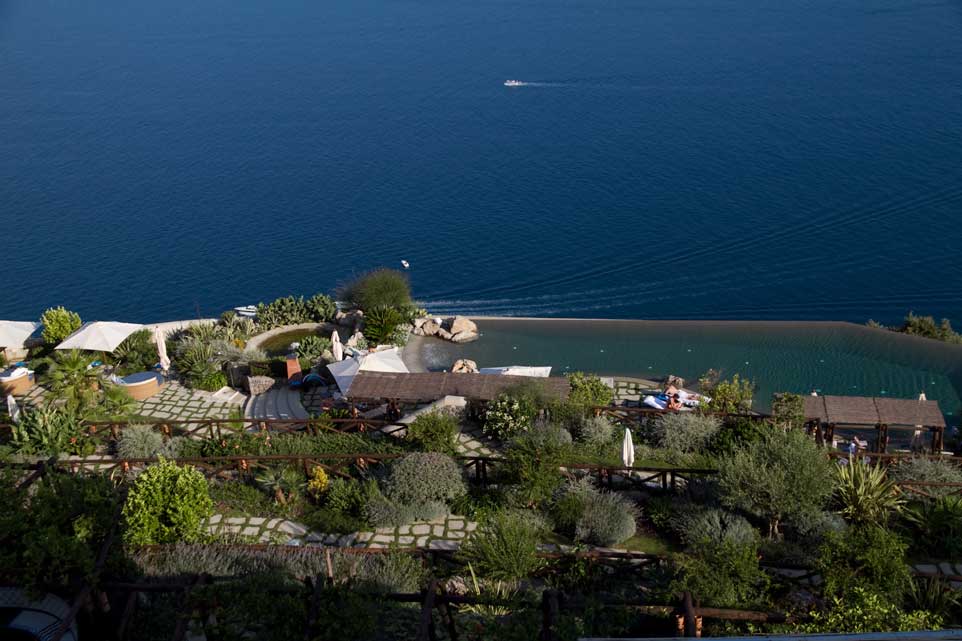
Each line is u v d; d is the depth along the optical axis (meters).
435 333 45.88
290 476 24.14
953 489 24.88
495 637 15.02
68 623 13.30
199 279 79.94
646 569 19.84
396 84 158.62
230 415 32.66
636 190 97.31
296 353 38.19
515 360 43.44
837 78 143.38
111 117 139.38
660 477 26.00
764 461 23.20
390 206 97.44
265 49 195.25
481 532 20.89
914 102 125.25
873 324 47.50
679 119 126.12
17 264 83.81
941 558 21.19
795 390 39.97
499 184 102.88
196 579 14.51
